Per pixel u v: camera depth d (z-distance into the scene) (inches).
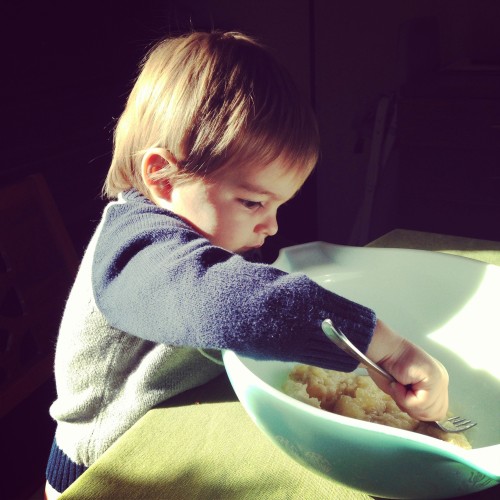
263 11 108.3
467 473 19.5
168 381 30.1
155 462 24.2
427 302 33.2
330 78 109.8
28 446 70.7
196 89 27.6
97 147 92.9
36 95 83.0
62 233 48.6
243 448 24.9
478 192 90.3
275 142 27.3
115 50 94.2
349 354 24.6
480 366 31.1
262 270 25.0
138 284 25.3
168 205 29.2
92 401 32.5
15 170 81.2
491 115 85.2
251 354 24.2
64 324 33.1
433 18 96.6
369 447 19.3
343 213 117.7
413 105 89.4
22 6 79.8
